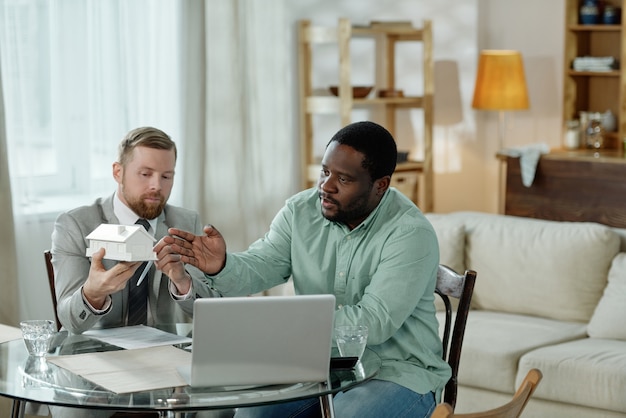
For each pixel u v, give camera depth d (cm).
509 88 755
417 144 786
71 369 278
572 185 725
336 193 318
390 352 322
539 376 257
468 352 465
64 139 534
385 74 764
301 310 261
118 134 563
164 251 313
